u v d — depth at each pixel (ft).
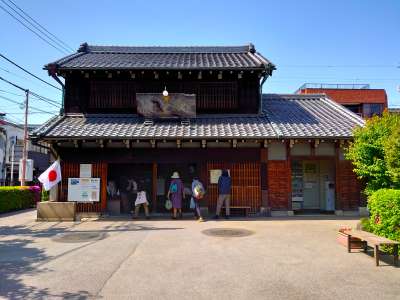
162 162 43.80
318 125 44.83
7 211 53.21
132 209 47.85
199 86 47.91
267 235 30.60
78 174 43.93
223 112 47.88
